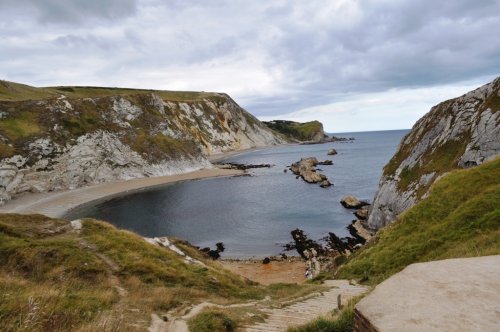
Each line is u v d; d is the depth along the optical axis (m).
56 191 82.19
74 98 108.25
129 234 24.02
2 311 8.30
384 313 4.97
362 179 102.06
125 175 100.81
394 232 25.92
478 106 48.03
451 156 46.44
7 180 73.38
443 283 5.82
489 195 21.69
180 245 27.48
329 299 16.73
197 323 11.27
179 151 122.88
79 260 17.92
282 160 163.75
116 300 13.59
